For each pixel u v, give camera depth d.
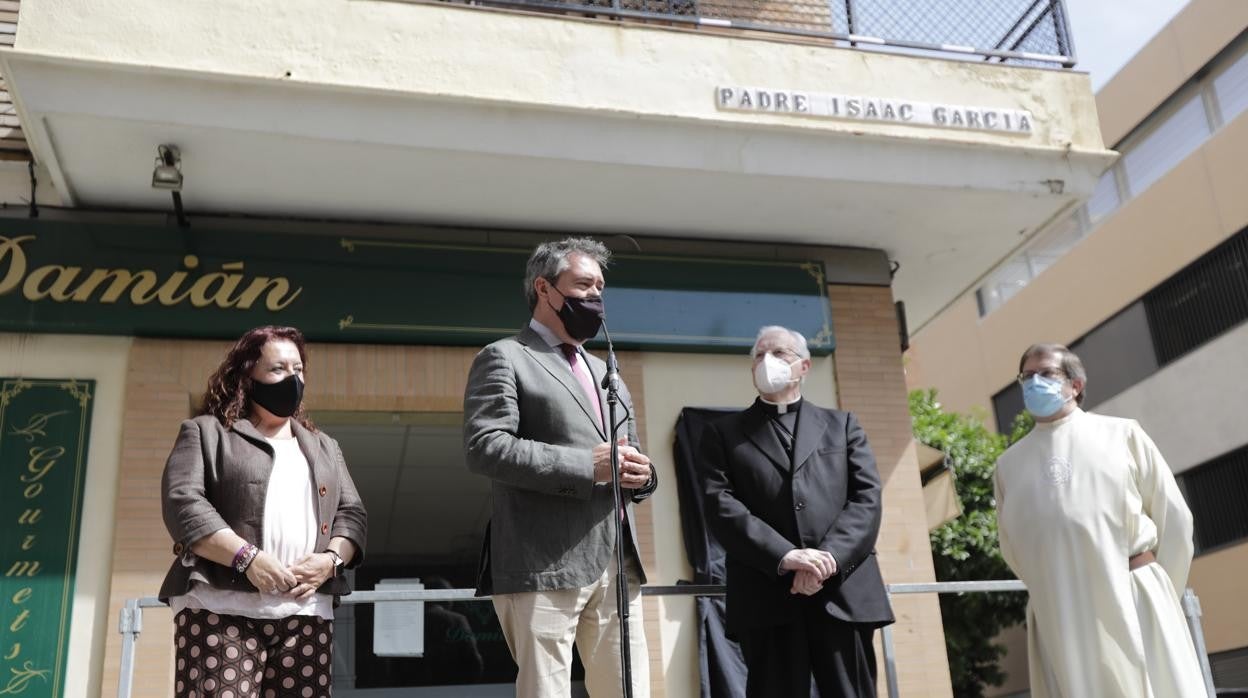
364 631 5.93
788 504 4.53
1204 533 15.91
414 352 7.34
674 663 7.15
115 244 6.96
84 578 6.48
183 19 6.26
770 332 4.90
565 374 4.01
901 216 7.84
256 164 6.66
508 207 7.37
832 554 4.31
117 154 6.48
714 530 4.53
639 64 7.00
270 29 6.39
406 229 7.47
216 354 7.00
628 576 3.90
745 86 7.16
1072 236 19.31
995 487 5.21
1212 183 15.80
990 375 20.94
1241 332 15.18
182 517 3.57
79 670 6.29
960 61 7.65
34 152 6.73
